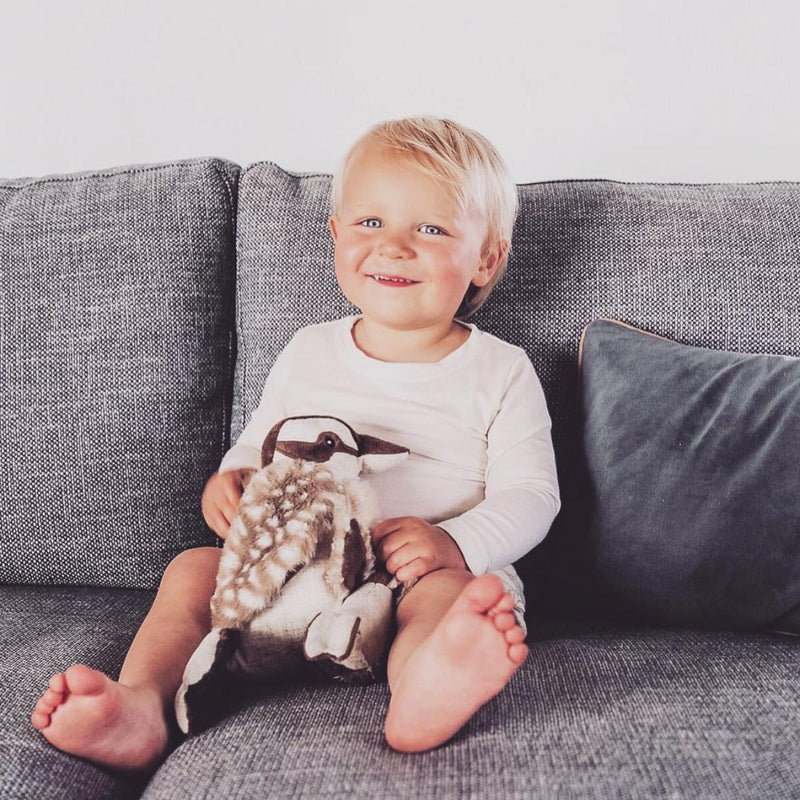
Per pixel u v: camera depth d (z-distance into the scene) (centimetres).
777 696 80
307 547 90
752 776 69
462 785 70
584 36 150
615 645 94
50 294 124
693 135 151
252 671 91
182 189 127
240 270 129
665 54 149
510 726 78
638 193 125
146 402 123
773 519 99
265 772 73
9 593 121
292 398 116
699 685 83
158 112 162
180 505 124
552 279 121
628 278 120
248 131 161
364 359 115
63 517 122
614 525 106
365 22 155
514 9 151
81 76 162
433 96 156
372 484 108
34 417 122
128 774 83
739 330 117
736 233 120
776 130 149
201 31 158
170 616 95
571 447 120
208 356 127
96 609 114
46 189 130
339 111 158
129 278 124
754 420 103
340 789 70
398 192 109
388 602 91
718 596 101
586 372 116
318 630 87
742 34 147
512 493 106
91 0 159
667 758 71
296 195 128
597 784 68
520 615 102
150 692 84
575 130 154
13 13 161
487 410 113
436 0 152
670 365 110
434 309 111
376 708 83
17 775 76
